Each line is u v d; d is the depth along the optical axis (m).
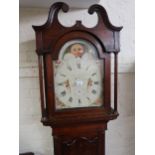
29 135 1.16
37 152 1.19
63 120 0.82
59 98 0.83
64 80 0.82
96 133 0.90
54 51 0.78
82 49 0.82
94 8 0.78
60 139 0.88
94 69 0.84
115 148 1.30
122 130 1.28
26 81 1.10
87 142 0.90
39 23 1.05
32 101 1.13
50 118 0.81
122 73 1.21
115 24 1.14
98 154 0.92
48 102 0.81
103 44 0.81
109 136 1.27
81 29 0.79
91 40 0.81
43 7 1.03
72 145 0.89
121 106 1.25
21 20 1.03
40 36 0.76
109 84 0.85
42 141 1.18
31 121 1.15
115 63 0.86
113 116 0.86
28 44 1.06
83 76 0.83
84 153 0.91
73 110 0.84
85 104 0.85
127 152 1.32
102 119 0.86
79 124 0.87
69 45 0.80
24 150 1.17
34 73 1.10
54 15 0.76
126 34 1.17
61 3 0.75
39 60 0.79
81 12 1.08
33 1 0.92
